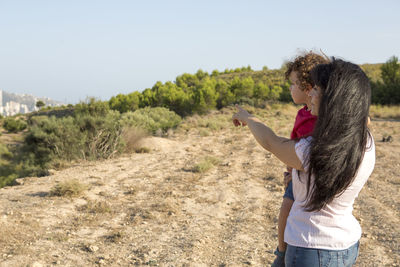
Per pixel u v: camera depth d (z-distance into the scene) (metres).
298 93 1.56
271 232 5.27
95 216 5.78
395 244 4.78
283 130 18.75
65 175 9.06
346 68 1.33
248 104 35.75
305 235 1.39
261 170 9.67
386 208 6.41
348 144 1.26
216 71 91.94
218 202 6.75
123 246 4.60
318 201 1.32
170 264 4.07
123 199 6.82
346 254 1.40
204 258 4.28
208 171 9.56
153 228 5.33
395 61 34.94
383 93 32.75
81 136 12.19
